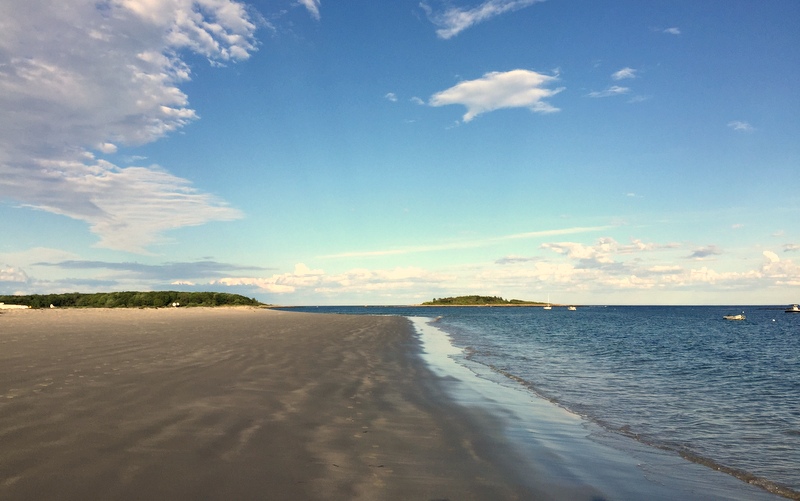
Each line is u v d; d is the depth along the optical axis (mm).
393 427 7504
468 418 8547
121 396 8344
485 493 5094
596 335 36688
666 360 20828
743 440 8266
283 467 5332
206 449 5754
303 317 50938
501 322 59281
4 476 4617
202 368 11914
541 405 10297
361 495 4723
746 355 23984
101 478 4688
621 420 9391
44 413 7023
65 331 22500
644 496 5469
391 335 28234
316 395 9477
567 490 5418
